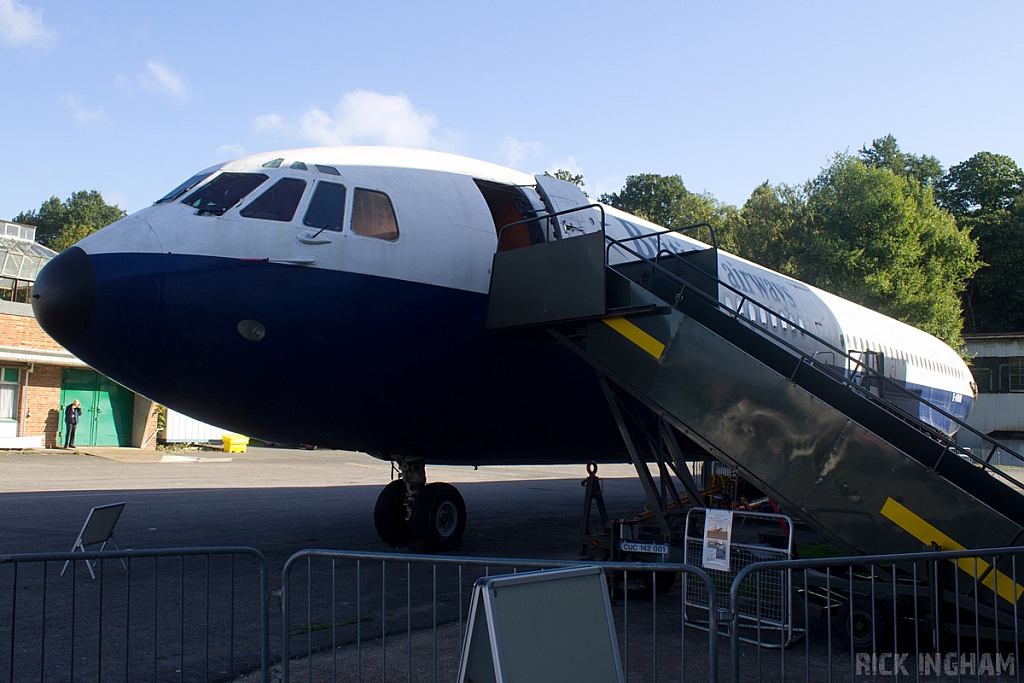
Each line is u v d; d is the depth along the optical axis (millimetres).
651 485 7910
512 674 3607
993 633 5922
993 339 45719
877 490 6352
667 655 5980
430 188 9086
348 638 6312
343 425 8648
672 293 9766
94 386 28984
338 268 8008
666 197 84000
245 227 7816
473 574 9047
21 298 29250
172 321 7336
